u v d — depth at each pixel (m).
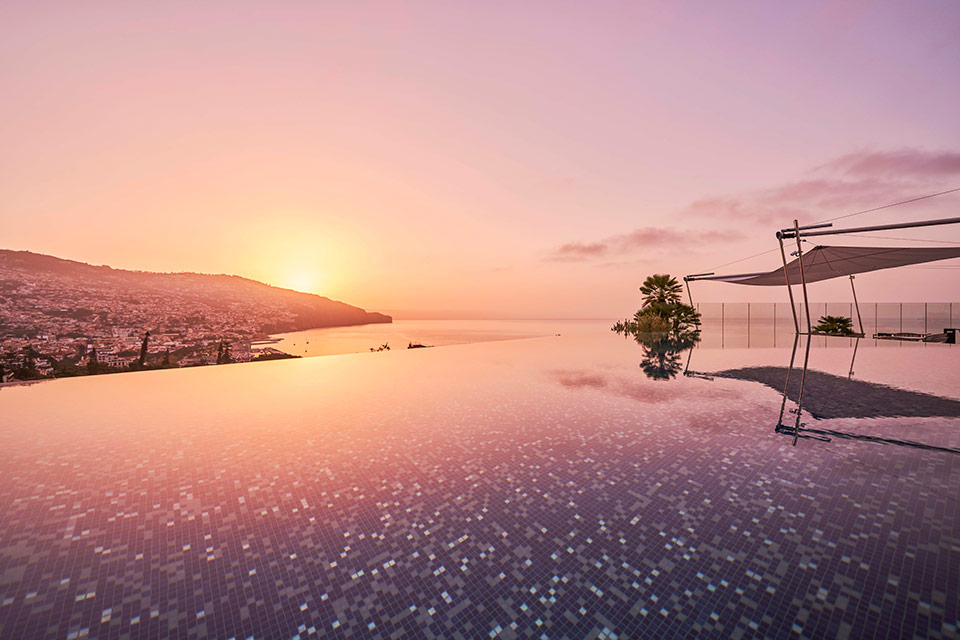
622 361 8.27
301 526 1.88
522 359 8.92
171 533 1.82
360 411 4.22
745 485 2.24
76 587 1.43
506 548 1.67
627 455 2.77
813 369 6.74
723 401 4.43
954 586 1.36
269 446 3.10
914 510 1.92
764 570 1.48
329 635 1.20
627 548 1.65
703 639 1.15
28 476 2.51
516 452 2.89
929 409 3.97
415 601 1.35
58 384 6.16
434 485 2.34
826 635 1.15
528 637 1.18
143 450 3.02
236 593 1.40
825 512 1.92
